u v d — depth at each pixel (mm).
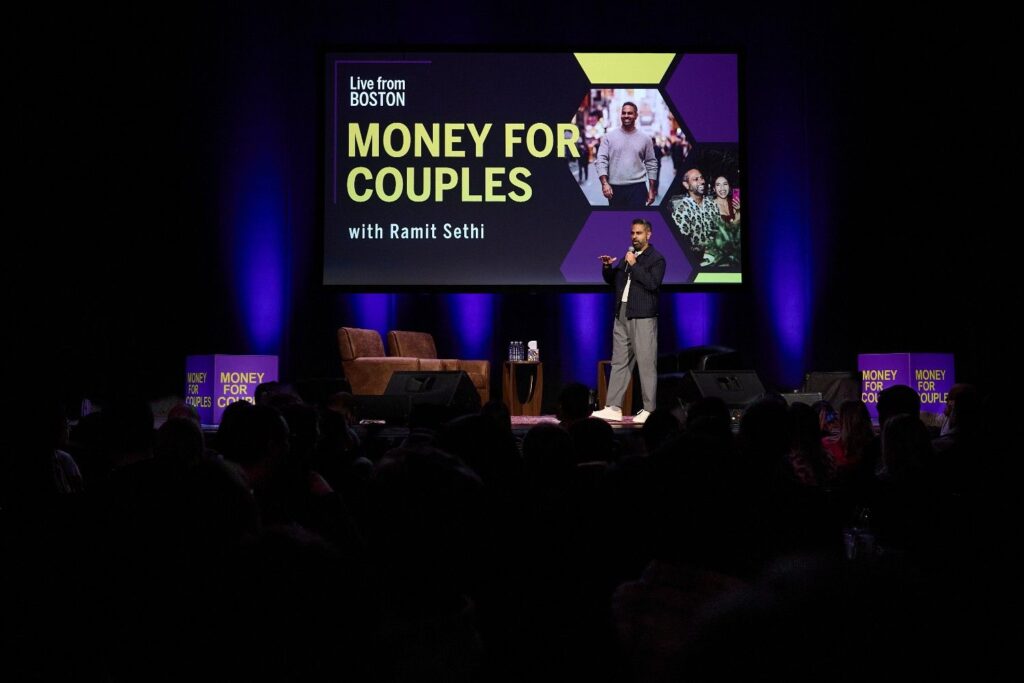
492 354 8672
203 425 6195
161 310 8109
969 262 8109
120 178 7984
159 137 8156
